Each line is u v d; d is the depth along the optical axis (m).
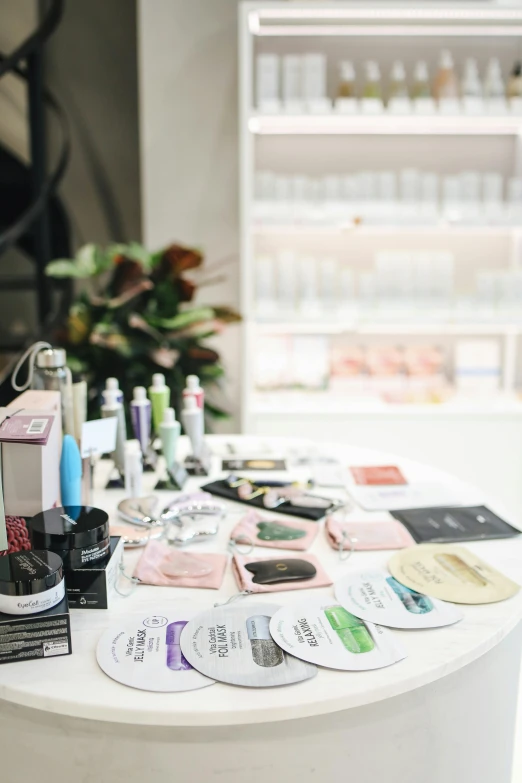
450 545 1.41
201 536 1.44
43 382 1.53
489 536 1.46
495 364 3.25
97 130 3.88
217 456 2.06
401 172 3.13
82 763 0.98
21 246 4.02
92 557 1.16
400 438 2.99
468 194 2.97
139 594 1.22
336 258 3.33
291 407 3.05
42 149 3.71
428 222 2.90
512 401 3.14
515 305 2.99
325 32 3.08
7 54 3.83
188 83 3.28
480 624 1.12
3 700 0.99
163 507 1.61
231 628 1.10
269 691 0.95
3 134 3.98
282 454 2.08
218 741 0.95
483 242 3.29
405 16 2.86
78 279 3.97
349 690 0.95
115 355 2.94
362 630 1.09
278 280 3.01
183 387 2.93
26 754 1.00
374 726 1.01
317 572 1.29
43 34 3.26
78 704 0.93
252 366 3.19
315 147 3.24
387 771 1.04
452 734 1.10
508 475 3.01
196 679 0.97
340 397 3.18
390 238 3.31
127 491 1.68
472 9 2.77
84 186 3.93
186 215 3.41
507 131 3.18
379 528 1.49
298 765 0.98
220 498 1.70
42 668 1.01
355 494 1.71
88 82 3.84
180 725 0.92
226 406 3.55
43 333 3.34
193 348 3.00
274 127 3.11
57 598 1.04
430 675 0.99
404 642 1.06
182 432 2.85
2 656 1.02
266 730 0.95
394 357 3.25
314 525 1.52
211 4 3.21
